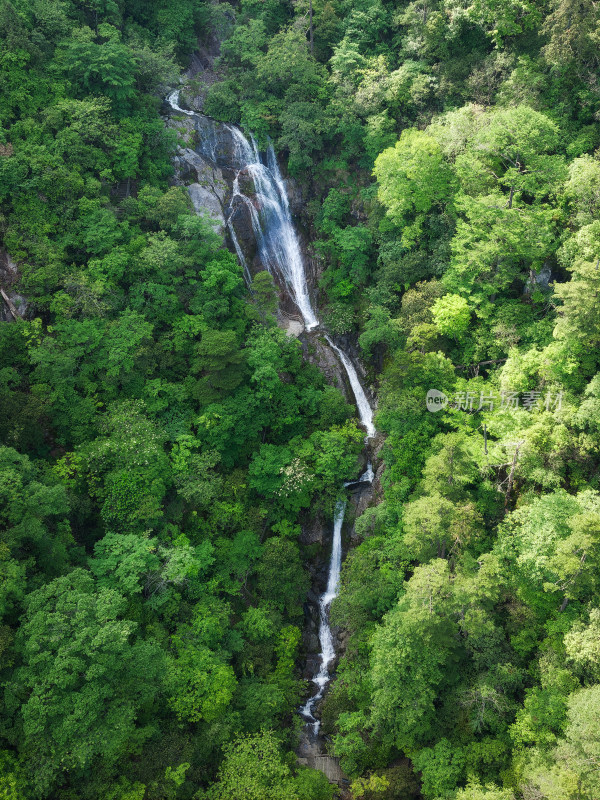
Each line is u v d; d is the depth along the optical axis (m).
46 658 30.34
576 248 41.53
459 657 35.94
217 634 39.94
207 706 35.19
